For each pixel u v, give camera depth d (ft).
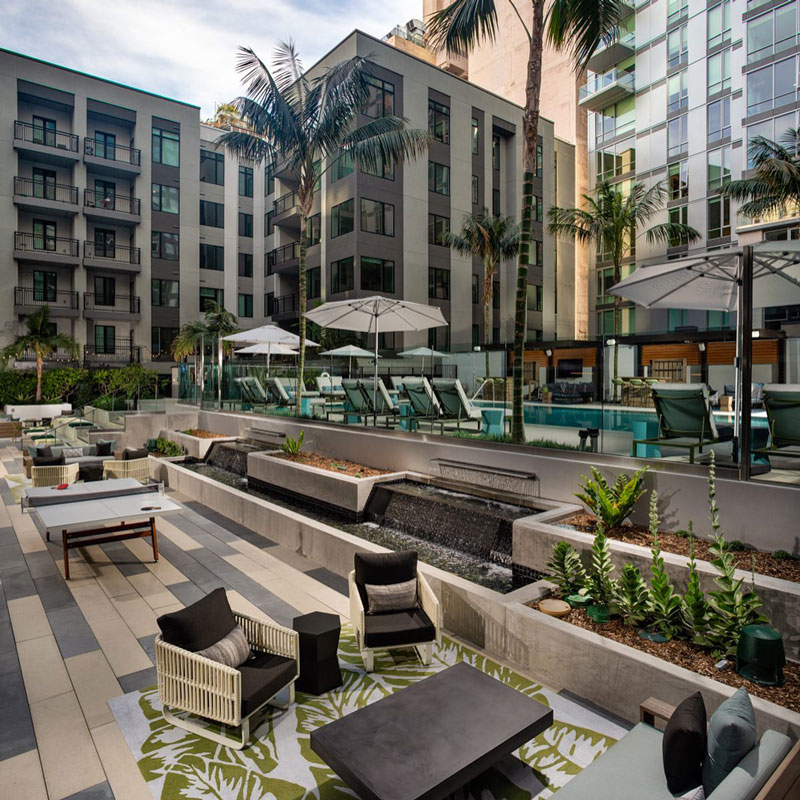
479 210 94.17
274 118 40.78
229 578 19.45
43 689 12.37
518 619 13.25
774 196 60.08
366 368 32.22
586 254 109.40
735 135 82.89
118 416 49.67
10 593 18.13
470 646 14.37
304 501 27.96
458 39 27.78
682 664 10.89
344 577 19.54
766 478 15.53
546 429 22.85
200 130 101.35
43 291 86.22
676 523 16.70
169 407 54.49
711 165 86.22
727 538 15.64
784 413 15.17
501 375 25.61
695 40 88.22
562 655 12.23
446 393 26.53
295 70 42.04
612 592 13.10
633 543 15.69
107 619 16.11
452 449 25.09
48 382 77.92
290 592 18.13
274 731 10.78
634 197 79.00
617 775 7.55
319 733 8.85
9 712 11.50
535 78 25.43
